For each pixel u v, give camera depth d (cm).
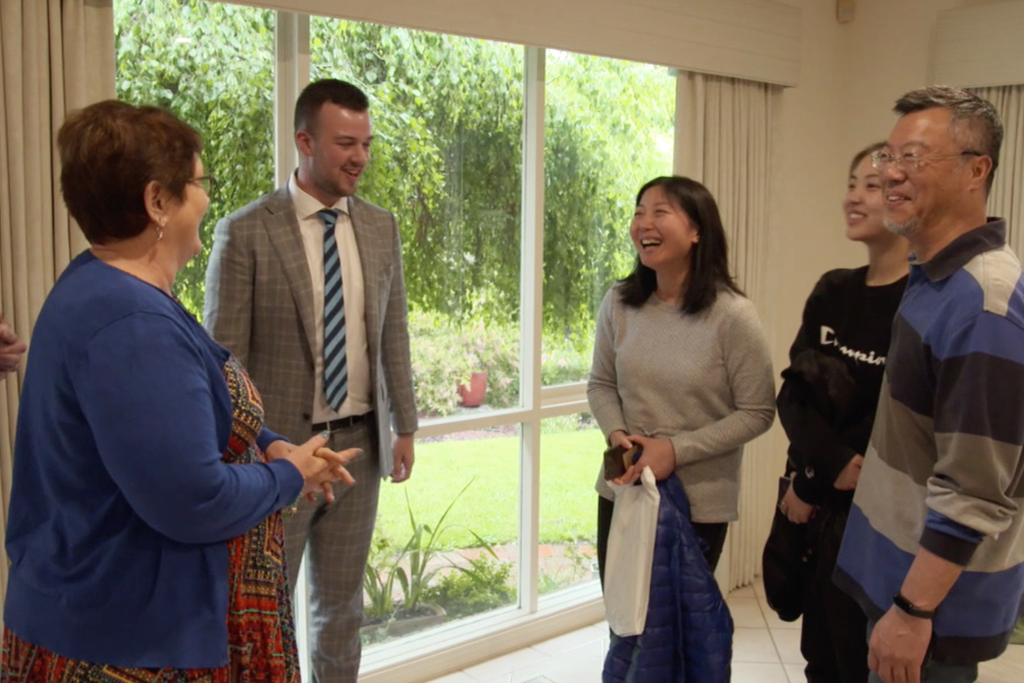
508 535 327
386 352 242
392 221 239
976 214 152
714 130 336
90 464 123
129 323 117
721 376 218
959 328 144
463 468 310
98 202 122
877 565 166
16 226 200
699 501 218
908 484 160
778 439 399
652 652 208
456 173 297
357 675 254
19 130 198
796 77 360
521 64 310
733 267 350
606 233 347
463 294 304
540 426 326
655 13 308
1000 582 153
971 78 350
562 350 339
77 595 123
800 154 386
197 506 118
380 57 274
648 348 223
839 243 409
